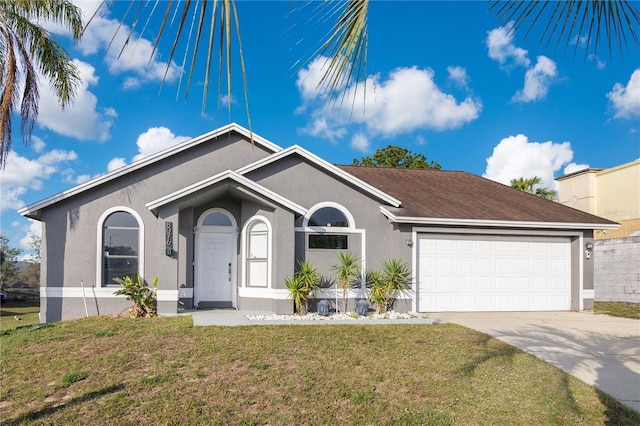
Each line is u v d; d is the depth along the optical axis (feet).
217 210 46.19
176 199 40.19
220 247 46.19
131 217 43.52
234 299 45.65
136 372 24.64
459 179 61.46
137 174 43.93
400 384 23.40
